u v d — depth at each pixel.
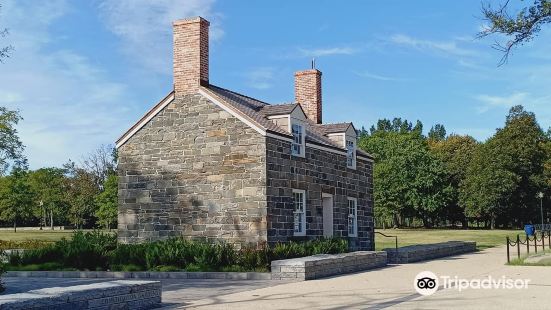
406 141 83.06
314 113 33.31
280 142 24.69
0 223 93.31
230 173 24.12
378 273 19.83
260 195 23.47
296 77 33.97
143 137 26.02
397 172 78.06
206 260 20.56
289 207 24.92
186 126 25.22
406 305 11.70
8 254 24.47
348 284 16.20
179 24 25.81
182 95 25.47
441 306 11.47
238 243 23.66
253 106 27.67
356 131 32.06
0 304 9.12
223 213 24.06
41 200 80.81
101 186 72.81
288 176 25.05
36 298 9.77
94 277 20.17
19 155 46.94
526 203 75.62
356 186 31.52
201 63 25.42
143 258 21.41
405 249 26.42
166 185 25.31
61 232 66.56
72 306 10.44
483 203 73.62
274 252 20.77
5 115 45.34
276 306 11.87
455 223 94.75
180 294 14.55
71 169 78.31
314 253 22.70
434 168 77.88
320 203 27.56
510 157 72.94
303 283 16.78
